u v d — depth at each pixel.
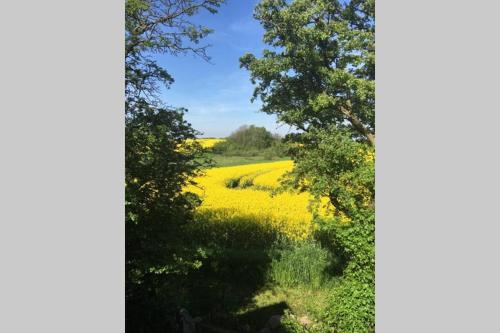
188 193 8.94
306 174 11.12
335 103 11.44
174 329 8.87
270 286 12.29
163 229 8.34
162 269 7.77
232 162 54.75
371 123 11.78
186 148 8.99
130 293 8.37
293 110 11.80
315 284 11.84
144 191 7.96
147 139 7.76
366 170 9.31
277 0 11.28
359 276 8.49
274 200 21.78
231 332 9.37
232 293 11.84
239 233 15.68
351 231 8.56
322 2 10.97
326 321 9.13
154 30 8.06
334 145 10.48
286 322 9.37
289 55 11.44
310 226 14.97
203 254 8.55
